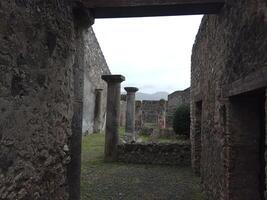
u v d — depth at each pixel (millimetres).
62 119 3611
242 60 3523
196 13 4488
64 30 3604
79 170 4176
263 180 4027
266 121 2754
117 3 4035
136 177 7703
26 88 2750
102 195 6113
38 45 2955
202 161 6621
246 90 3299
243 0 3463
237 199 4027
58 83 3465
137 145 9609
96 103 17766
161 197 6051
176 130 11844
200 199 5926
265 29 2789
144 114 19766
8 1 2439
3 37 2387
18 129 2631
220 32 4691
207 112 5973
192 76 8805
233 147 4070
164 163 9430
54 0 3291
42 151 3092
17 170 2625
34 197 2930
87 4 4047
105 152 9695
